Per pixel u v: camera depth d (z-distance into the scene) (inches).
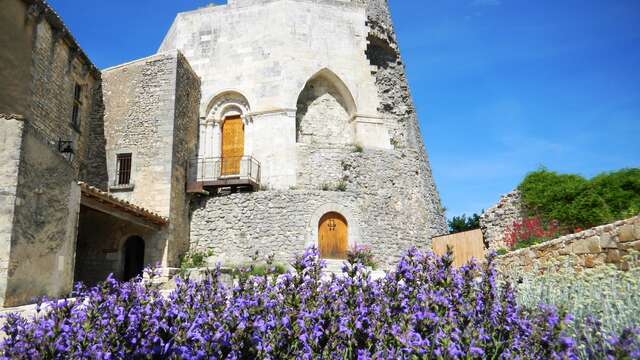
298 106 912.3
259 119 868.6
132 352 150.6
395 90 995.3
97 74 789.9
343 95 938.7
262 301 168.6
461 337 147.8
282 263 753.6
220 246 789.9
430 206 938.1
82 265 708.7
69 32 669.9
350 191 833.5
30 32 592.4
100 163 758.5
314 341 155.9
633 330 157.2
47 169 441.4
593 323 185.0
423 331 154.0
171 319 159.0
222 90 889.5
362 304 163.8
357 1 995.3
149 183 728.3
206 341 150.3
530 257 415.8
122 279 700.7
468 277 183.8
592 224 550.6
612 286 246.7
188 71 831.1
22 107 573.3
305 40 905.5
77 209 501.0
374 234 829.2
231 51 905.5
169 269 664.4
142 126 753.6
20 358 151.6
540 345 153.4
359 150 877.8
